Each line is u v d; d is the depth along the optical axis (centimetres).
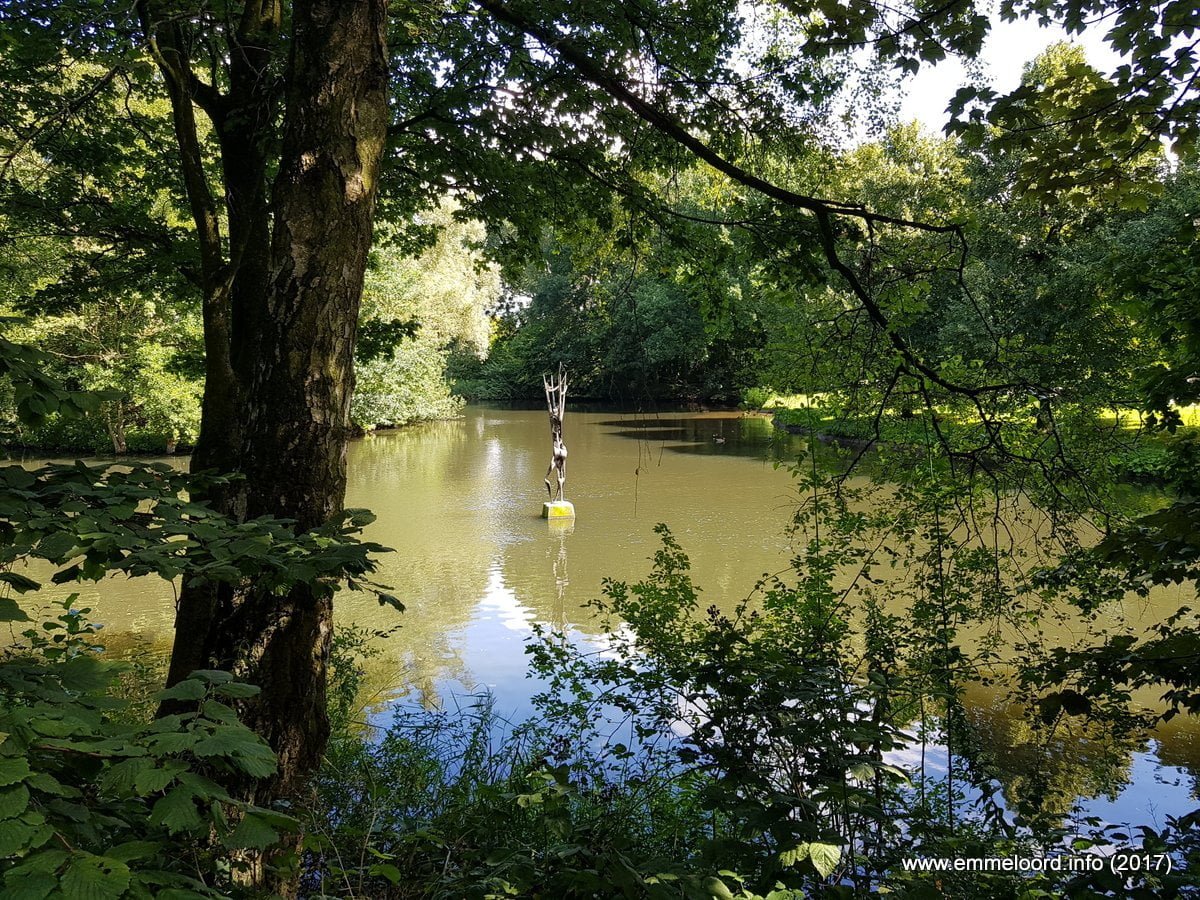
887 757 527
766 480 1947
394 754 463
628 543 1341
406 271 2722
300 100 288
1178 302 360
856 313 429
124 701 125
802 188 556
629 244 619
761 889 211
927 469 472
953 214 422
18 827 88
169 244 638
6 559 156
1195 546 271
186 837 159
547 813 246
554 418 1595
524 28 412
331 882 249
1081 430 454
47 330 1698
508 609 1004
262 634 275
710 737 273
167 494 193
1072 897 232
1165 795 502
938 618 478
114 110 643
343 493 297
